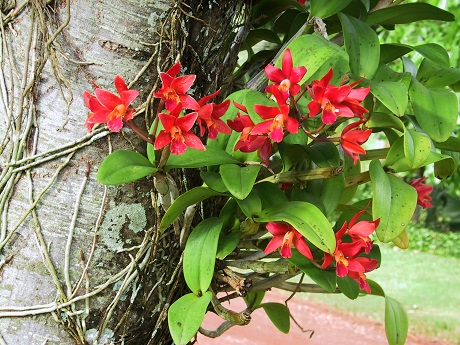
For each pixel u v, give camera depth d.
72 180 0.68
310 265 0.71
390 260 4.38
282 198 0.74
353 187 0.84
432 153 0.74
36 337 0.67
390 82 0.75
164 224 0.68
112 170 0.62
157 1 0.68
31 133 0.68
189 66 0.73
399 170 0.79
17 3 0.68
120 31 0.68
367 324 2.99
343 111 0.63
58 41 0.67
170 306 0.69
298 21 0.89
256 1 0.87
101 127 0.68
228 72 0.82
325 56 0.68
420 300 3.30
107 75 0.68
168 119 0.59
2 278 0.68
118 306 0.70
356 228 0.68
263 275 0.85
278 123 0.63
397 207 0.72
